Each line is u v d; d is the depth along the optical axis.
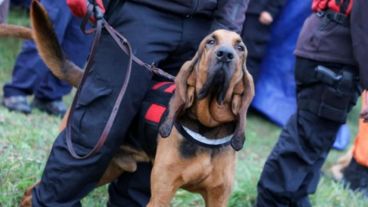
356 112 8.30
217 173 2.97
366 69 3.53
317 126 3.89
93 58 3.13
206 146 2.93
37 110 5.85
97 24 3.04
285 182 3.98
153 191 3.00
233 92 2.90
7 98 5.70
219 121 2.91
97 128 3.10
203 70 2.81
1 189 3.81
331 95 3.76
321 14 3.82
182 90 2.90
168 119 2.89
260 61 7.29
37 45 3.37
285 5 7.17
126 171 3.47
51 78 5.71
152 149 3.14
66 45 5.57
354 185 5.36
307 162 3.96
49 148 4.66
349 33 3.71
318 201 4.64
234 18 3.30
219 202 3.05
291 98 7.39
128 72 3.03
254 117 7.65
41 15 3.22
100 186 3.88
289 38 7.29
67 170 3.12
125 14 3.25
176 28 3.28
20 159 4.22
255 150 6.33
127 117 3.12
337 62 3.74
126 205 3.55
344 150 6.93
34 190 3.29
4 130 4.81
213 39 2.86
